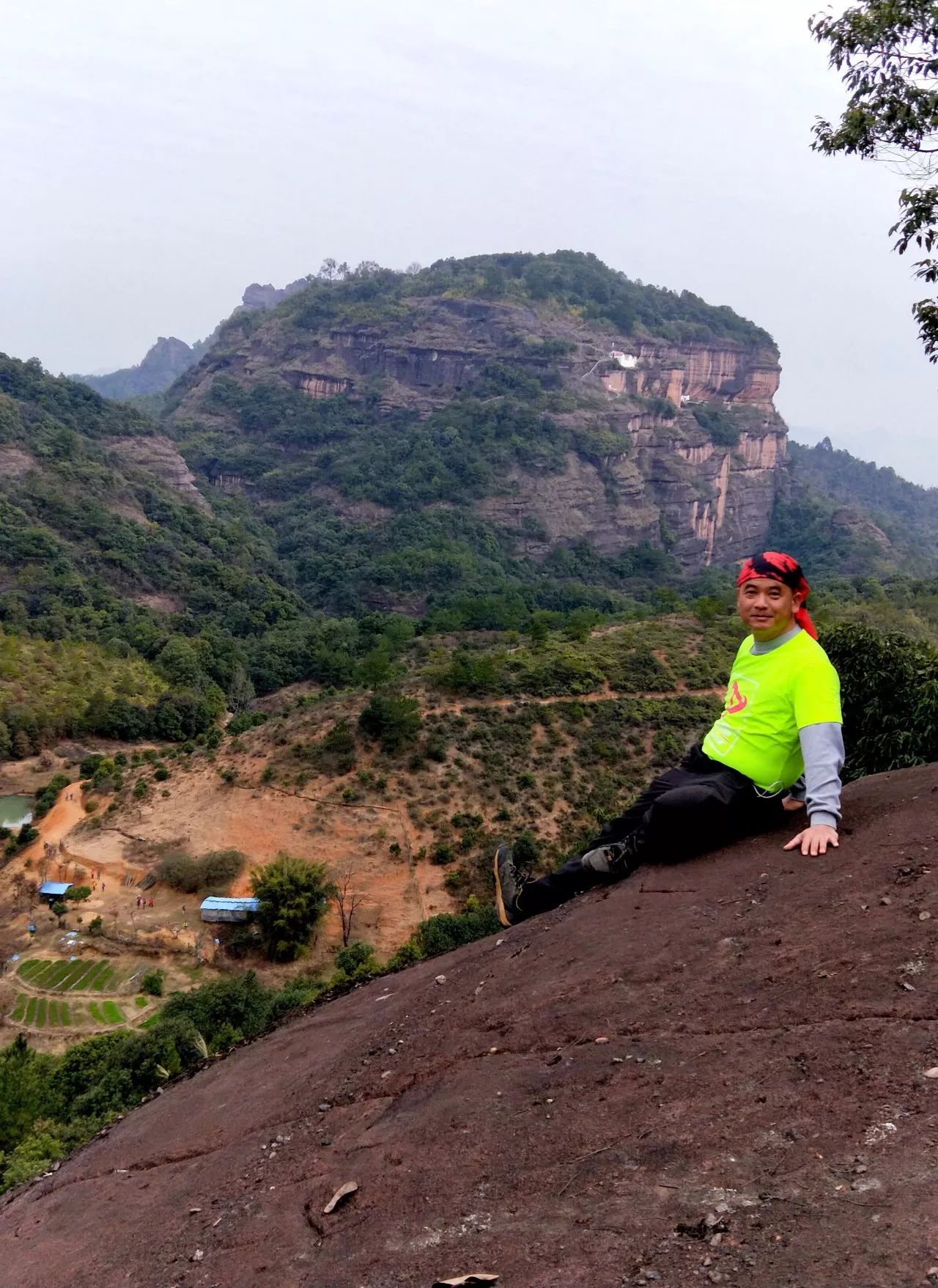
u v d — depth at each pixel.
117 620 82.69
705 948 3.15
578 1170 2.16
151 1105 4.79
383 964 32.44
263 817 38.66
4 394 106.25
